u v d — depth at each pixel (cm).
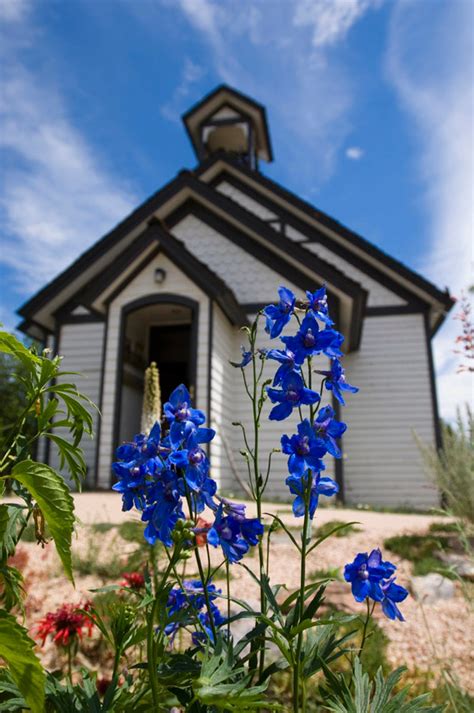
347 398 1312
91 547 454
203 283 1032
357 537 570
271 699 257
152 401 453
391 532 588
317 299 146
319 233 1448
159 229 1057
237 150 1812
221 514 125
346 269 1388
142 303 1055
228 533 124
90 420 147
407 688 137
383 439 1279
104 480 979
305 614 132
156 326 1431
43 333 1416
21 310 1320
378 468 1263
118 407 1016
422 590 415
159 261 1073
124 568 405
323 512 838
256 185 1484
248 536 126
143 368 1358
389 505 1238
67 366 1334
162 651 124
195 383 1003
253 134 1683
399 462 1259
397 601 140
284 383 137
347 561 484
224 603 360
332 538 564
